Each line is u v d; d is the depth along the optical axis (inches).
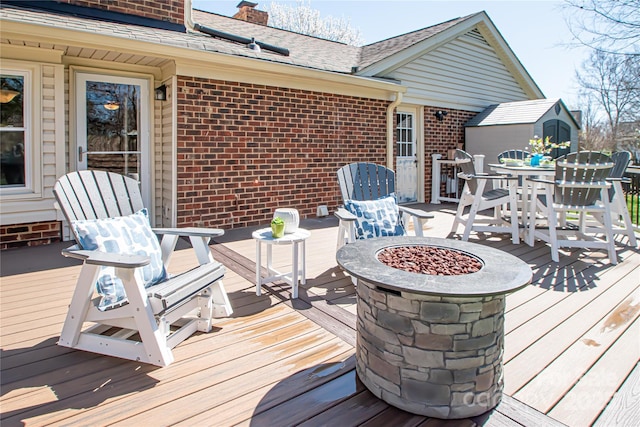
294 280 111.1
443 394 60.6
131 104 194.9
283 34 307.1
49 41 147.5
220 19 289.7
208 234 95.2
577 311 100.6
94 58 178.7
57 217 170.6
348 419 60.6
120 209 99.2
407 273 65.0
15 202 161.6
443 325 59.7
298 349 82.1
